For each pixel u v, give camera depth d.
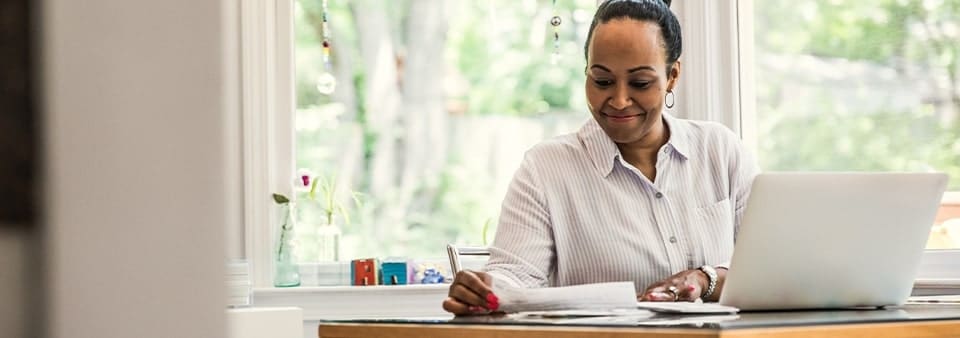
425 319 1.84
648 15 2.45
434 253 3.76
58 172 0.30
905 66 3.62
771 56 3.67
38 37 0.29
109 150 0.31
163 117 0.32
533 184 2.49
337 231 3.66
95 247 0.31
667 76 2.49
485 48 3.79
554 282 2.53
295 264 3.54
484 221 3.78
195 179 0.33
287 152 3.60
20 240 0.29
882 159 3.63
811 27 3.66
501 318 1.80
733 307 1.89
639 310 1.88
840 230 1.88
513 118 3.79
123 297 0.32
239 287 3.21
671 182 2.52
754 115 3.66
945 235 3.54
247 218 3.53
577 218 2.48
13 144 0.29
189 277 0.33
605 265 2.47
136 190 0.32
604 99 2.43
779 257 1.86
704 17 3.60
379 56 3.78
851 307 2.00
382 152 3.76
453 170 3.78
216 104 0.33
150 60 0.32
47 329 0.30
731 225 2.55
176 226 0.33
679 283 2.25
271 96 3.58
